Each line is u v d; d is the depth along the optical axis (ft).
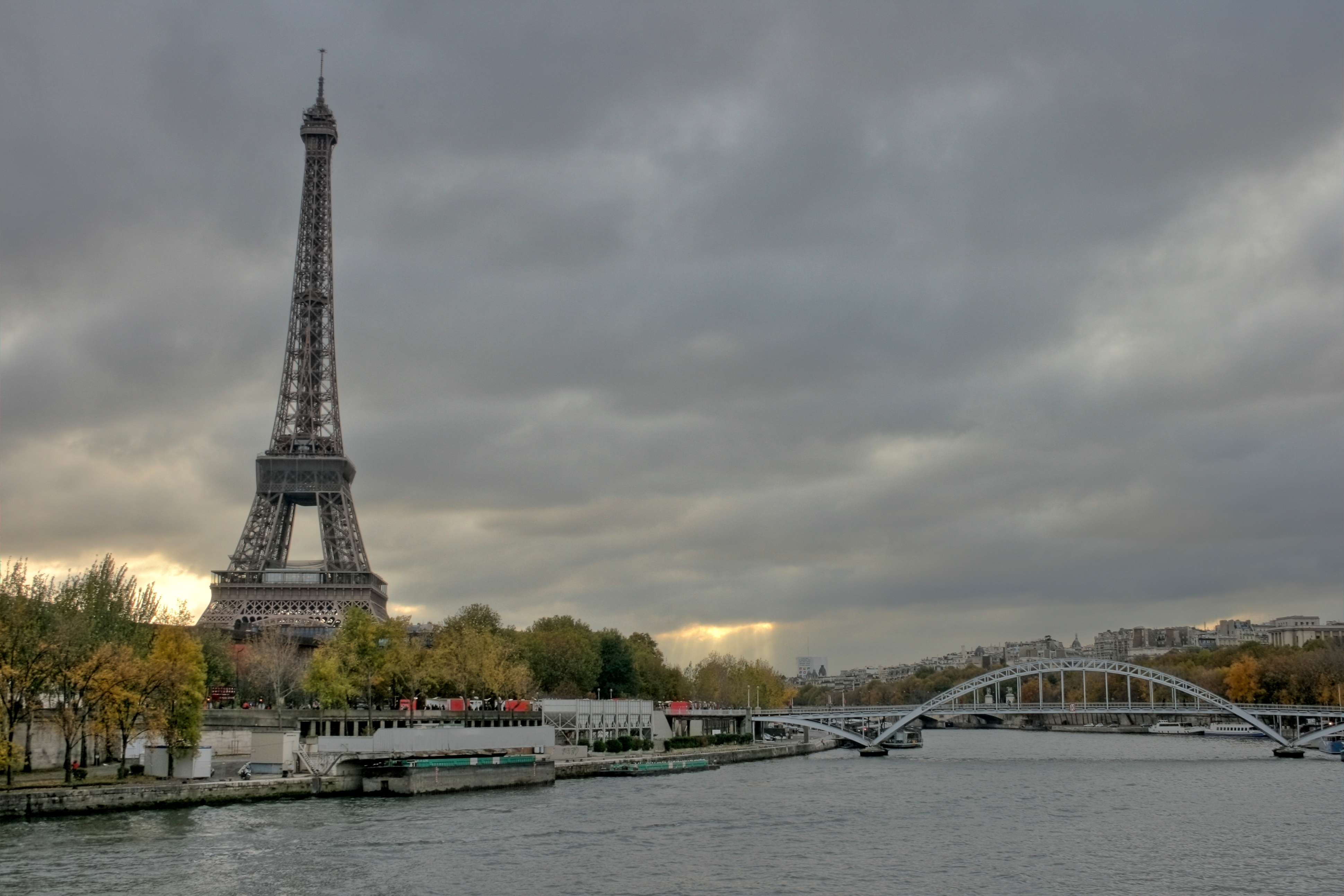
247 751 645.92
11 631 482.28
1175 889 364.58
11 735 460.14
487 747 606.55
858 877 377.50
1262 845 442.50
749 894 351.05
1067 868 394.93
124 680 488.85
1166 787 652.07
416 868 369.91
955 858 410.72
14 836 398.83
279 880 348.18
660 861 393.91
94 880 339.36
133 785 466.70
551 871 371.56
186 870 354.74
